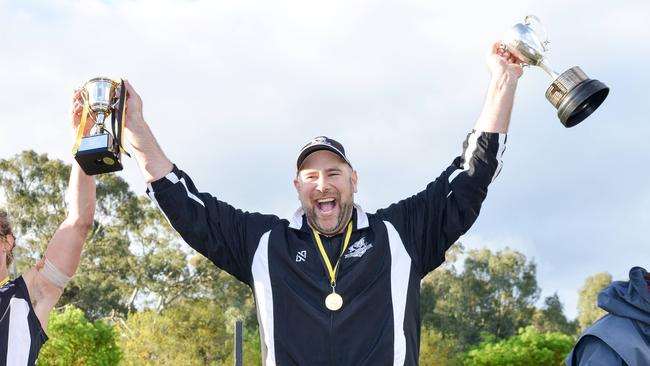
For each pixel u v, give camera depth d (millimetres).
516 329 60719
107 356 29062
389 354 4027
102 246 52406
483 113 4359
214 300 52375
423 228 4324
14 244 4352
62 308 51281
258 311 4254
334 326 4059
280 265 4254
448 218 4293
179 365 38969
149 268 52875
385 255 4234
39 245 50406
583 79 4227
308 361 4043
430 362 42656
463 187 4273
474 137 4332
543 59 4320
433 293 60156
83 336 28438
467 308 60531
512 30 4391
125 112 4281
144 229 53719
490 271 61812
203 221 4316
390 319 4102
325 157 4281
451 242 4340
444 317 59906
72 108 4355
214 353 40281
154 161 4332
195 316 40188
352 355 4020
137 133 4324
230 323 48781
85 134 4359
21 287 4191
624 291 3855
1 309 4105
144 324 39844
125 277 52844
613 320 3830
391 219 4348
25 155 51375
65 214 51219
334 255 4266
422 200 4379
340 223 4273
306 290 4180
